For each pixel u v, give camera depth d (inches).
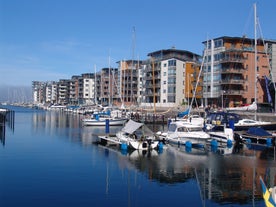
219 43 3932.1
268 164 1299.2
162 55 4820.4
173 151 1603.1
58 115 4972.9
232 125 1948.8
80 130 2635.3
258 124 2032.5
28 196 878.4
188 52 4820.4
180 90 4557.1
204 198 875.4
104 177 1082.7
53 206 808.3
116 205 821.2
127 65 5629.9
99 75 7396.7
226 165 1280.8
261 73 3870.6
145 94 5078.7
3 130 2301.9
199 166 1259.2
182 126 1836.9
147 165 1269.7
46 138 2082.9
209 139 1817.2
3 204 818.2
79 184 994.1
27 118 4205.2
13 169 1174.3
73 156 1439.5
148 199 866.1
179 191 939.3
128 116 3181.6
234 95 3794.3
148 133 1726.1
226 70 3772.1
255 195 904.3
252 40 3924.7
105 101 6717.5
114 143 1814.7
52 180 1034.1
